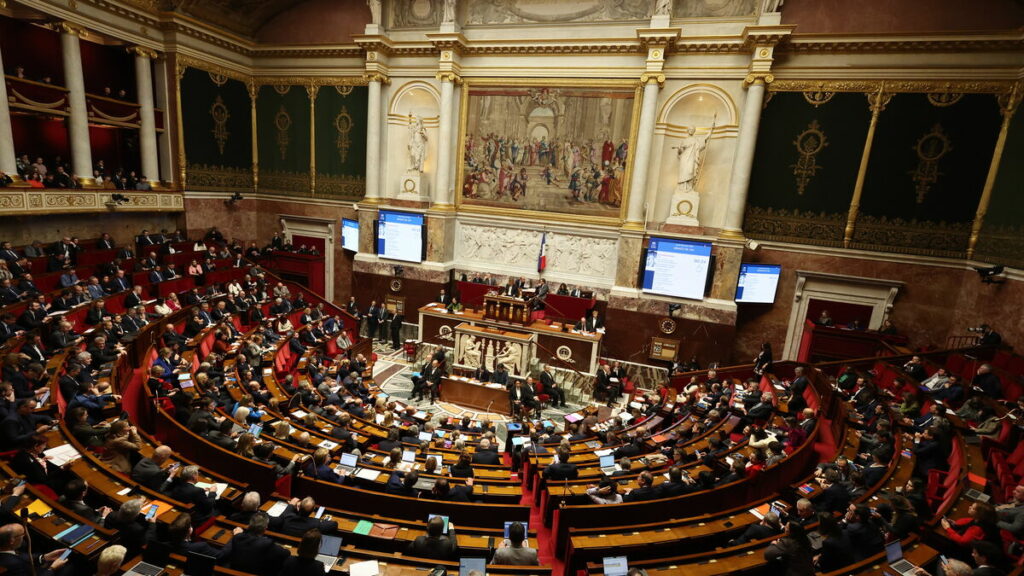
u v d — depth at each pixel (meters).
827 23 16.25
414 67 20.80
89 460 6.66
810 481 8.24
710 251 17.48
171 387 10.73
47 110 15.77
